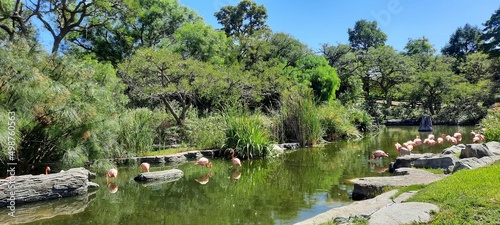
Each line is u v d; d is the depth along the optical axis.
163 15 22.91
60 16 18.64
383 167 10.12
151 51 13.45
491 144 9.50
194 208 6.46
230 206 6.55
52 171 8.39
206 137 12.96
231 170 10.14
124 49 22.28
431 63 37.12
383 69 37.19
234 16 35.34
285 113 15.66
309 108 15.55
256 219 5.76
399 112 34.28
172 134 13.72
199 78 13.73
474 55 37.19
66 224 5.66
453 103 33.47
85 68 9.00
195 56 21.61
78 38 22.52
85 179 7.55
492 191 4.79
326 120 17.98
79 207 6.57
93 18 20.69
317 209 6.25
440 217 4.19
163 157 11.08
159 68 13.60
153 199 7.10
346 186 7.96
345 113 21.16
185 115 14.66
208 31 21.81
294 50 28.38
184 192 7.64
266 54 26.92
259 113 16.39
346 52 35.78
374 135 20.83
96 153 8.73
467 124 29.14
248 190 7.78
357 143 16.39
